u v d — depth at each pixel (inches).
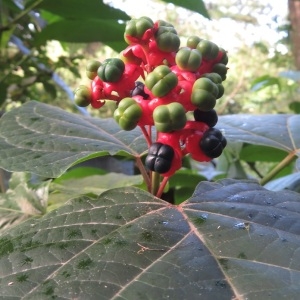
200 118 5.1
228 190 5.2
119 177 8.6
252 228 4.3
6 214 6.9
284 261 3.7
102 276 3.6
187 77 4.7
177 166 5.0
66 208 4.8
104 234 4.3
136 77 5.1
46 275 3.8
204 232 4.2
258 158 10.9
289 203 4.9
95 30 10.8
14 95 17.3
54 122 6.7
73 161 5.5
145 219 4.5
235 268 3.6
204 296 3.3
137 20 4.8
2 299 3.5
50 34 10.9
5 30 11.3
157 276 3.5
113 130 6.9
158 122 4.6
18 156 5.7
